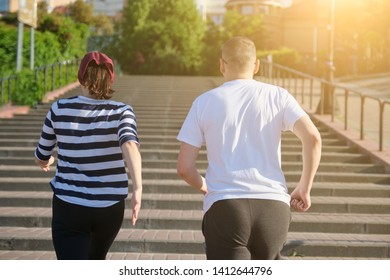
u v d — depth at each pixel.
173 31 53.66
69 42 34.06
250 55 4.03
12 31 30.02
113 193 4.25
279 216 3.68
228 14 59.09
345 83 48.16
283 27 73.00
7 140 14.88
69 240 4.20
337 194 11.45
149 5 56.06
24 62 29.30
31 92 20.47
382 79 53.53
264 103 3.85
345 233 9.52
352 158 13.61
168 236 8.95
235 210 3.63
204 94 3.95
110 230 4.32
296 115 3.81
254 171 3.73
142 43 53.78
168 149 14.80
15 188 11.55
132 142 4.12
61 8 50.94
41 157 4.55
